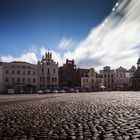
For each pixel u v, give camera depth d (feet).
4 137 21.12
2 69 242.37
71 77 298.97
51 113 40.14
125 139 19.20
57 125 27.25
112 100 76.43
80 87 298.35
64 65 301.84
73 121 30.04
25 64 255.70
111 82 321.93
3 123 29.45
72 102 69.46
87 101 73.10
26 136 21.43
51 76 269.23
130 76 326.24
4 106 58.90
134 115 34.42
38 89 260.21
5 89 242.99
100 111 41.39
